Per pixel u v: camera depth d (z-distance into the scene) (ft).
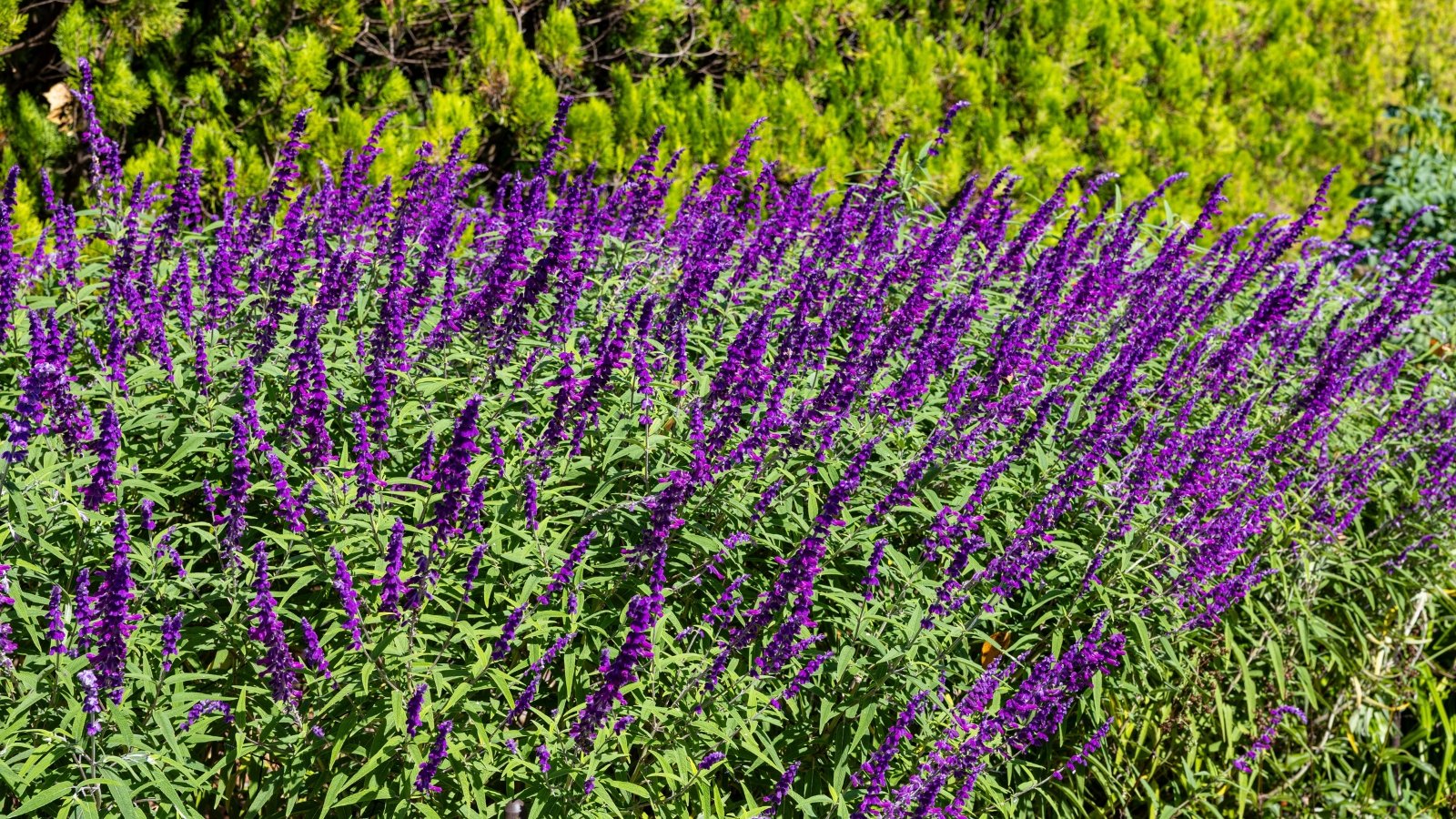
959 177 41.88
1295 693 23.71
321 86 34.24
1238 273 26.35
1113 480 21.30
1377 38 70.38
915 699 15.97
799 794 17.40
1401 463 27.04
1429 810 24.91
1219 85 58.65
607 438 18.57
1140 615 20.21
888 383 21.57
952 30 48.73
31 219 28.30
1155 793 20.99
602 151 37.40
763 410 18.79
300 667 14.20
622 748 15.25
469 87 38.22
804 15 43.01
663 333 20.67
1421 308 25.43
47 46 34.30
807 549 15.56
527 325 18.45
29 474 15.29
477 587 16.69
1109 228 28.68
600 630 16.24
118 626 12.80
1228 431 21.26
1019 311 23.66
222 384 18.17
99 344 19.84
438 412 18.79
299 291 20.53
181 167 21.43
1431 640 26.84
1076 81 51.01
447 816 14.75
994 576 17.79
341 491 16.08
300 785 14.66
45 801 12.55
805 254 24.81
